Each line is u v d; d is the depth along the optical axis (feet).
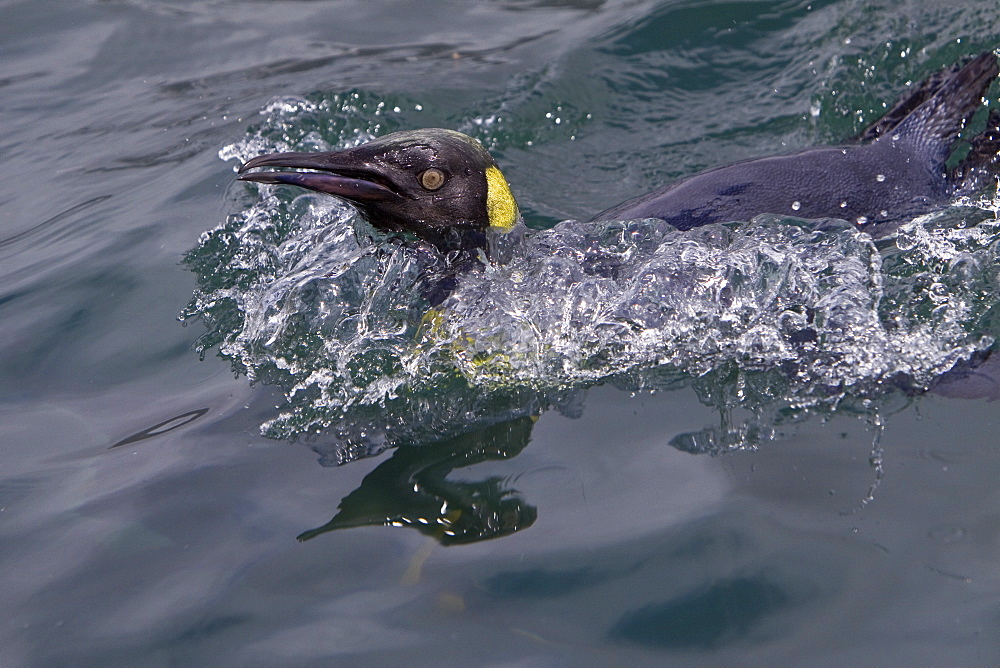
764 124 26.81
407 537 13.12
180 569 12.86
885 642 10.80
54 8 37.58
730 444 14.40
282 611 12.00
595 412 15.75
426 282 19.34
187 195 24.62
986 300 17.44
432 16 36.22
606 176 25.53
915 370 15.67
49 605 12.44
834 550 12.12
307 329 18.74
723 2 31.07
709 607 11.55
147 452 15.49
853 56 27.58
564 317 18.15
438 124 28.04
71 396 17.56
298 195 23.57
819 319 17.25
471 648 11.21
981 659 10.44
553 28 33.58
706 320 17.71
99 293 20.75
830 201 20.20
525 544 12.77
